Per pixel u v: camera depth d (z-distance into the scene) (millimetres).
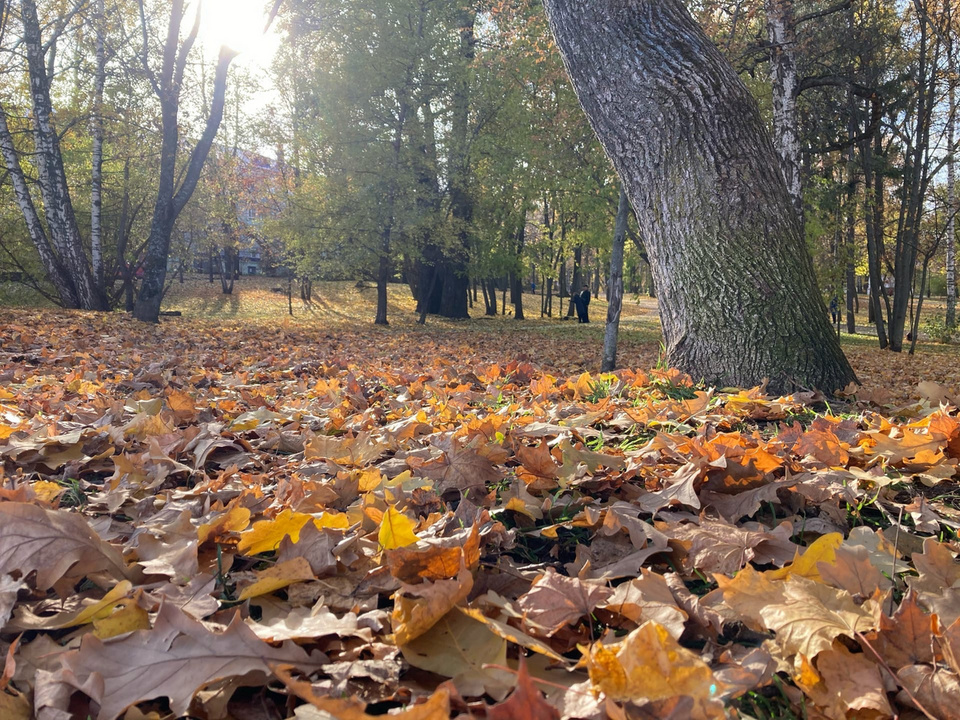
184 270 29750
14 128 20938
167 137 15508
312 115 25078
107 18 18906
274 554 1767
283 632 1253
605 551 1813
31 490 1783
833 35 15820
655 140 4812
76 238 18031
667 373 4758
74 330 10250
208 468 2578
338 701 935
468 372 6125
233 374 6238
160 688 1107
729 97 4715
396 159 23312
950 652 1184
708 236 4742
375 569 1538
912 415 3707
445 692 921
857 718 1144
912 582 1562
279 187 34625
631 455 2678
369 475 2207
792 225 4848
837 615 1312
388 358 10062
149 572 1516
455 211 26703
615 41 4809
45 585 1418
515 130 21922
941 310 43625
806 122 17719
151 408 3254
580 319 32500
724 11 11898
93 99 19984
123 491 2072
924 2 17062
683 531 1855
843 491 2129
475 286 43562
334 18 22469
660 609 1381
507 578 1589
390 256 25391
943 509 2131
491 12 13078
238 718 1130
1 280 21984
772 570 1598
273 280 48344
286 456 2830
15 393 4105
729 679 1121
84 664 1142
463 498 2004
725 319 4738
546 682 1061
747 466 2182
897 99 17297
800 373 4629
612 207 18922
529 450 2303
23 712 1081
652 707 1017
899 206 25781
